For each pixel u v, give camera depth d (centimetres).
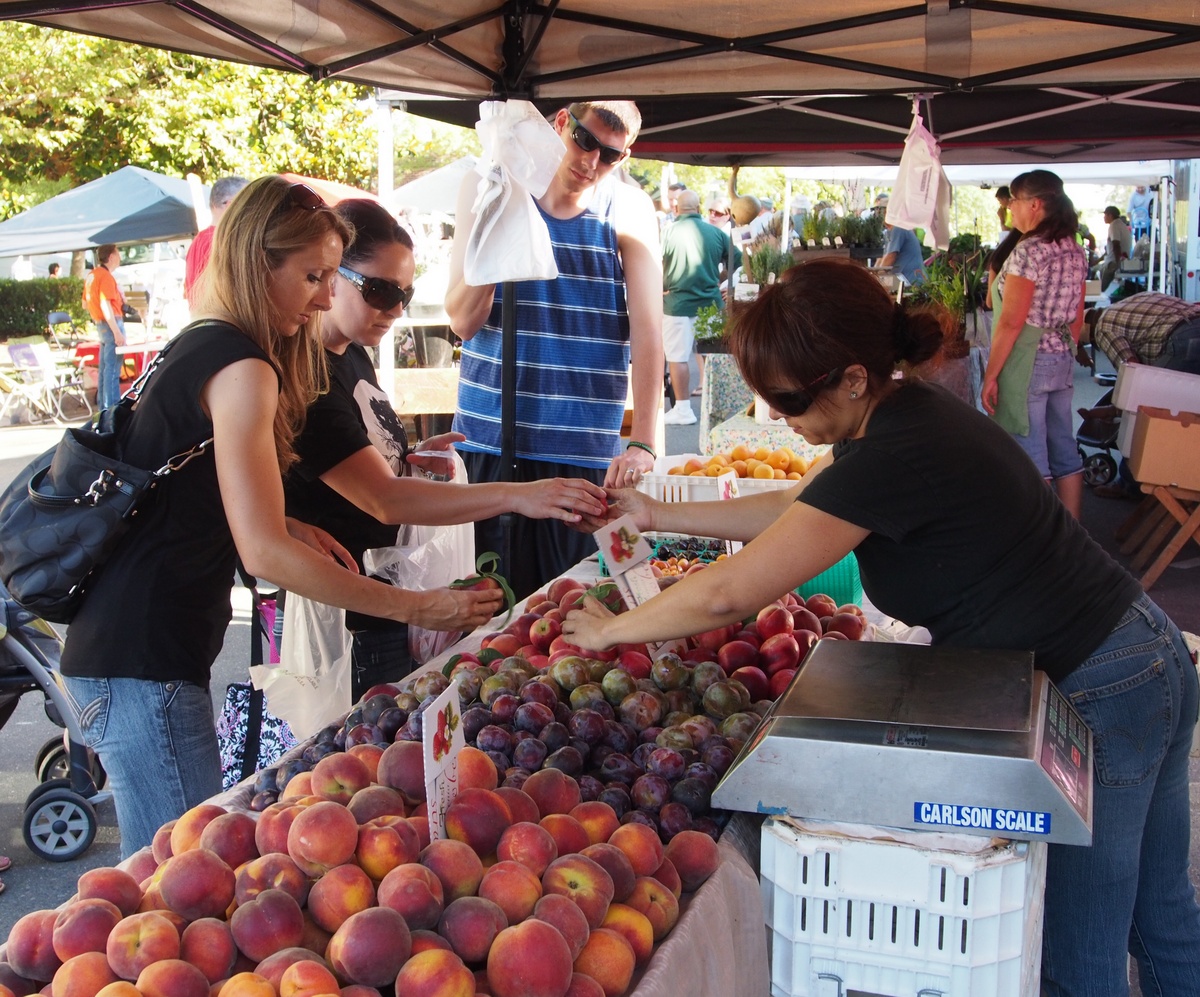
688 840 163
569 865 142
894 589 193
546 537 367
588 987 129
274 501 200
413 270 275
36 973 128
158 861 153
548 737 183
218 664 535
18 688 353
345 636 258
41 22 248
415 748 155
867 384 180
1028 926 154
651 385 367
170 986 119
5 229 1202
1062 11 316
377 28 298
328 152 1750
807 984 162
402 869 134
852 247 717
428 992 121
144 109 1614
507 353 350
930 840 153
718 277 1026
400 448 296
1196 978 213
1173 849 210
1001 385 610
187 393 198
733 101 575
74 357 1432
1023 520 182
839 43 347
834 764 158
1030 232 592
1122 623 188
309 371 230
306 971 120
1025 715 161
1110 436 801
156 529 204
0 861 348
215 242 206
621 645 220
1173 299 682
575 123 330
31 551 199
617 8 334
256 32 276
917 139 480
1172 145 851
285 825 141
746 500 258
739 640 235
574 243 355
